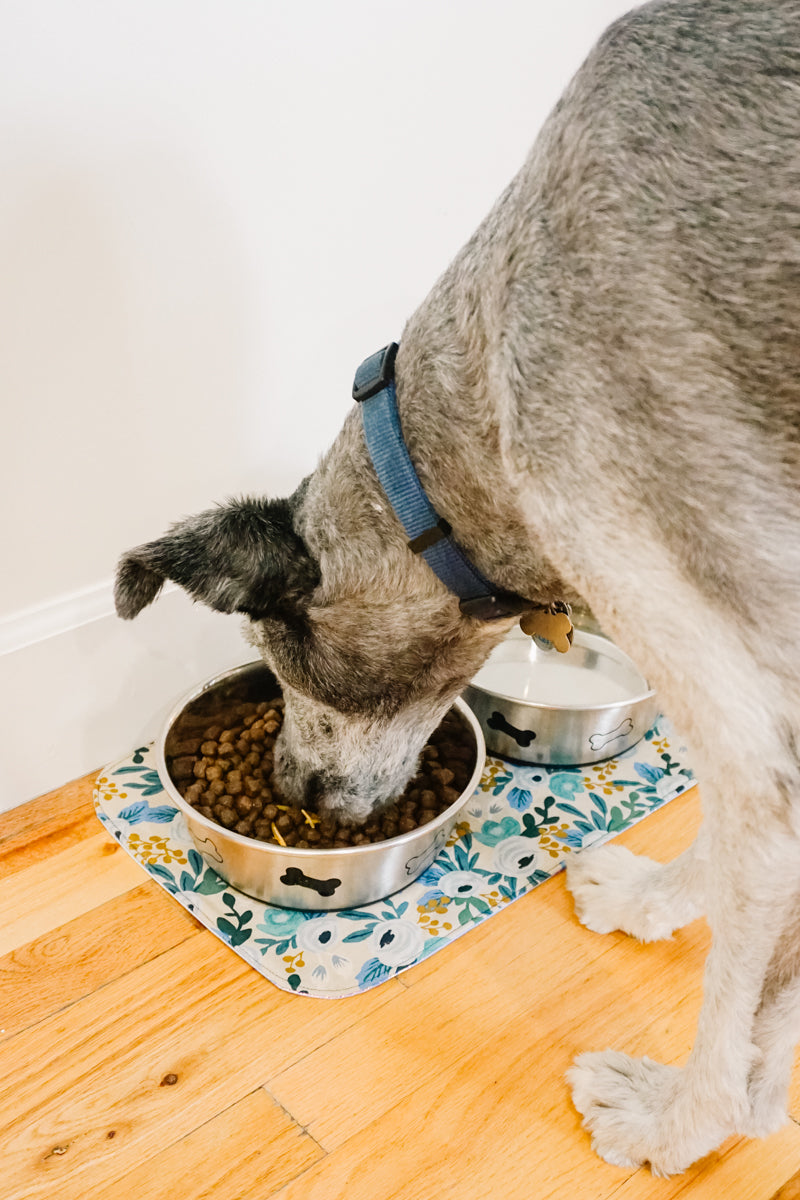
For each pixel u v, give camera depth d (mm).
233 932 1368
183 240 1423
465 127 1715
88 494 1488
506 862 1499
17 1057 1210
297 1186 1077
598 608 833
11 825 1558
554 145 829
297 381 1678
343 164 1563
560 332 788
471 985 1312
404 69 1567
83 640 1561
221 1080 1187
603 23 1852
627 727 1669
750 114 720
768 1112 995
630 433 755
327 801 1399
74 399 1410
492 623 1093
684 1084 1028
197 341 1509
